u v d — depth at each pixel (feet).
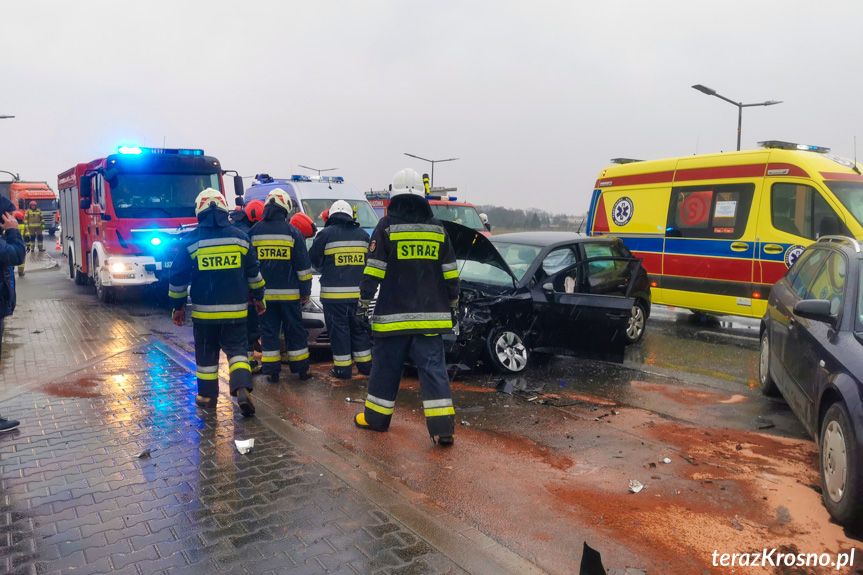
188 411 17.70
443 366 15.61
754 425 17.44
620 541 11.02
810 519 11.90
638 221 35.88
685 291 33.32
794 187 28.81
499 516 11.87
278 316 21.42
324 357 25.50
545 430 16.81
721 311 31.78
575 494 12.87
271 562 9.98
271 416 17.35
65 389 19.76
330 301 21.53
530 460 14.69
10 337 28.48
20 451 14.61
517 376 22.59
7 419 16.55
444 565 9.96
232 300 17.33
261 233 20.66
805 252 19.57
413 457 14.76
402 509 11.82
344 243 21.40
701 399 19.93
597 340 23.07
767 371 19.98
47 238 125.80
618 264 27.78
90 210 41.04
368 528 11.10
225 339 17.72
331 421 17.34
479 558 10.20
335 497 12.30
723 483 13.48
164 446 14.98
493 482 13.41
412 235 15.14
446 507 12.23
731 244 31.04
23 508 11.78
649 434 16.58
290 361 21.71
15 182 130.11
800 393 15.30
